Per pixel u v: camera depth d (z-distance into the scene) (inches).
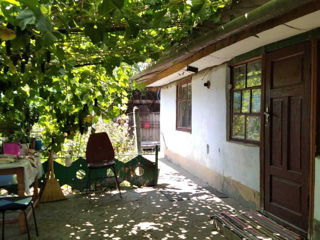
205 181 239.9
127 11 77.8
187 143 283.7
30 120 153.9
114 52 101.3
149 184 229.1
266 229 125.6
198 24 117.1
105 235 137.5
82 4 74.8
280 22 106.3
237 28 102.7
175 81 318.7
